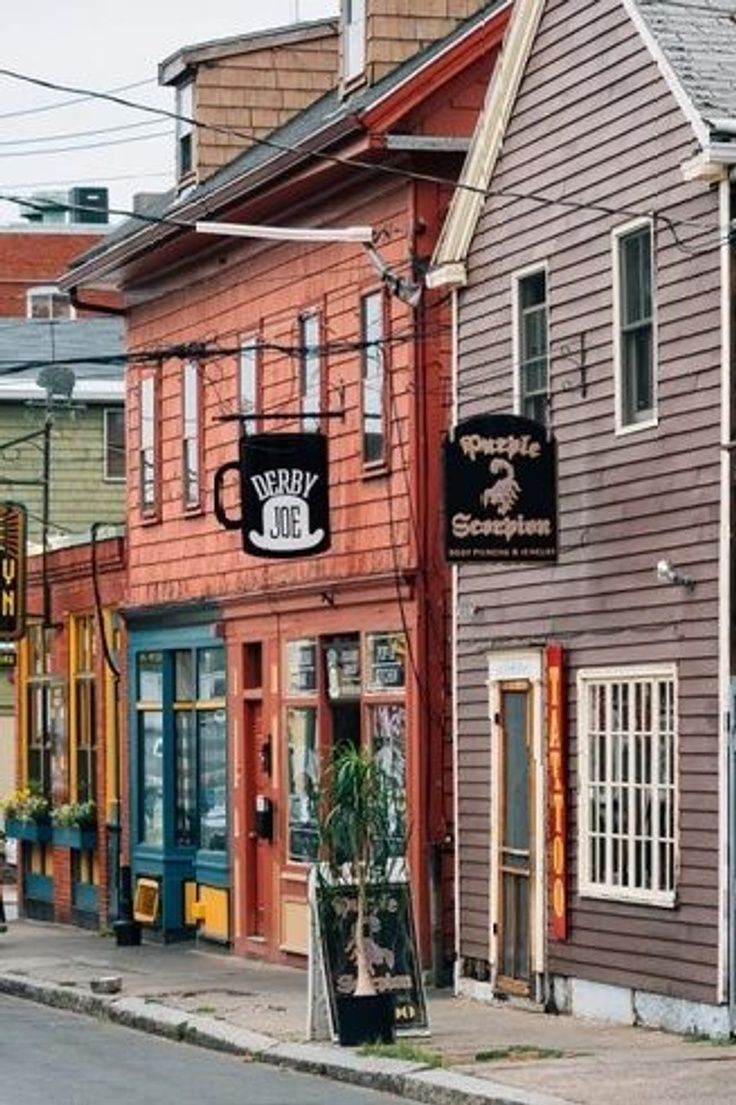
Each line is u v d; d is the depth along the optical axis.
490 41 35.97
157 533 46.66
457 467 30.72
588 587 31.42
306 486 37.22
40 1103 24.91
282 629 41.06
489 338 34.28
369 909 28.91
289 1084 26.72
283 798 40.97
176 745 46.16
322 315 39.41
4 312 104.88
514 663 33.28
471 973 34.53
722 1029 28.27
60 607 52.44
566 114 32.16
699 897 28.73
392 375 36.75
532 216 33.06
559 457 32.16
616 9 30.86
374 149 35.88
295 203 39.72
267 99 45.69
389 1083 25.91
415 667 35.97
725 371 28.36
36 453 69.81
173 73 45.91
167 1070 28.12
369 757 30.00
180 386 45.72
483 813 34.41
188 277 45.22
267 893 41.88
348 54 40.72
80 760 51.44
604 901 30.88
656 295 29.88
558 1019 31.34
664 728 29.70
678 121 29.33
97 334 72.50
